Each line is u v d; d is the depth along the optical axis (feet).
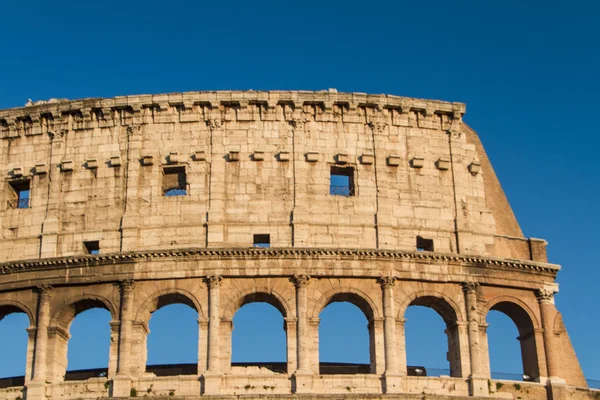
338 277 260.21
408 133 280.92
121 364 251.39
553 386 260.01
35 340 258.16
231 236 264.52
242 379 248.52
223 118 277.44
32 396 250.78
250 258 259.60
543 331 267.59
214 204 267.59
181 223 266.36
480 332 262.26
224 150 274.16
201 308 256.52
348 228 267.18
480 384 254.88
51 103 282.77
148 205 269.64
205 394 244.42
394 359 253.65
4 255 270.87
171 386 248.73
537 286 270.87
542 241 279.49
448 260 265.75
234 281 258.98
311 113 278.87
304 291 257.34
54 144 280.72
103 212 270.87
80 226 270.46
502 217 285.64
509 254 275.80
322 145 275.59
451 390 254.06
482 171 291.58
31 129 284.00
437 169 278.46
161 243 264.93
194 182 270.87
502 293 268.82
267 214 267.18
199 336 253.44
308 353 252.83
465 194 277.64
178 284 258.98
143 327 257.14
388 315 257.34
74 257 261.85
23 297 264.31
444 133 283.59
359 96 279.28
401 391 249.55
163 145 276.21
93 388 250.98
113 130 279.69
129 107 279.69
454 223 273.54
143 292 259.19
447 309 264.52
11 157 282.36
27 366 256.11
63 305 260.83
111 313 258.37
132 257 260.42
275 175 271.49
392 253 262.06
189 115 278.05
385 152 277.23
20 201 280.10
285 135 276.21
